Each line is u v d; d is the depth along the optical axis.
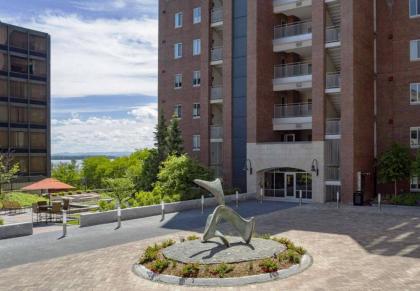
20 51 56.44
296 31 39.72
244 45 38.81
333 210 28.52
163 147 38.19
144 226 22.53
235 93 39.31
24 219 26.39
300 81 37.25
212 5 42.34
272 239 16.27
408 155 32.84
